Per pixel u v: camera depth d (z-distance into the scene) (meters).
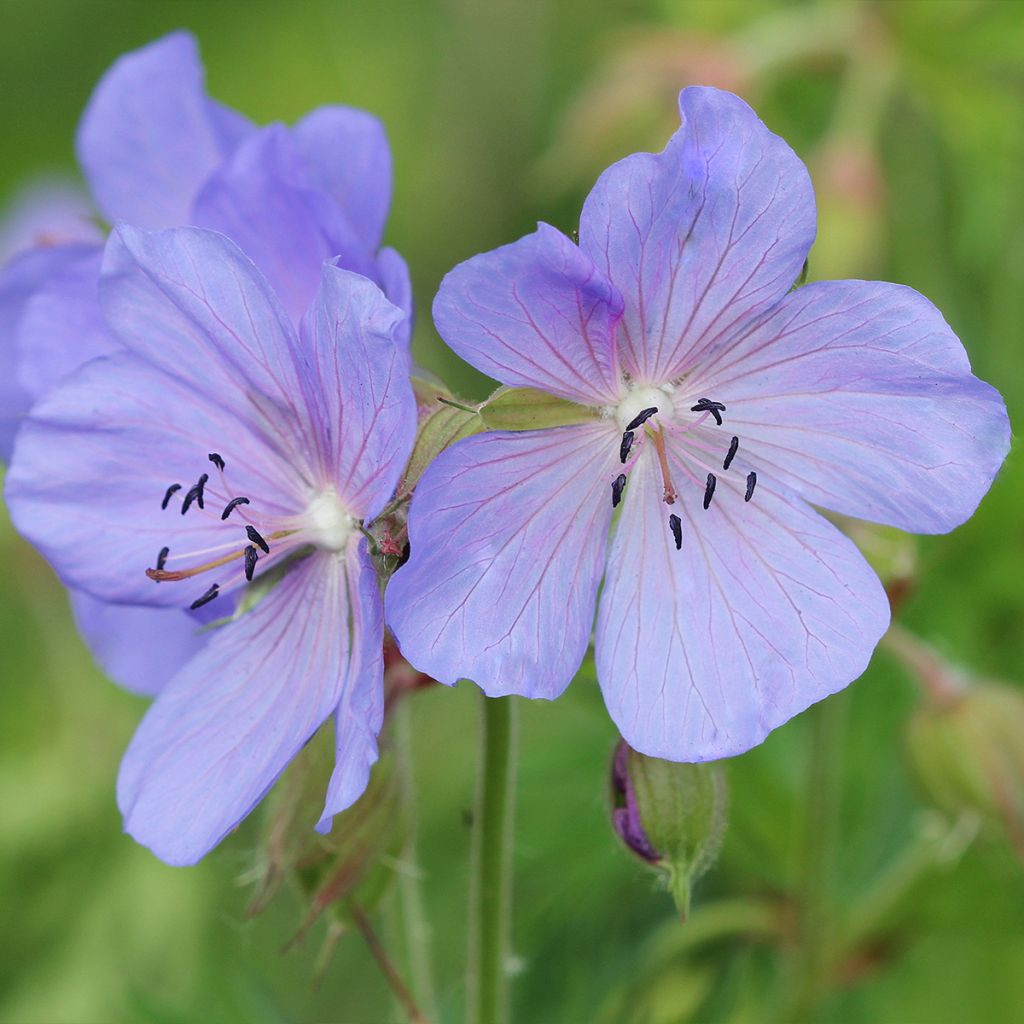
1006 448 0.24
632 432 0.25
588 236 0.25
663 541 0.25
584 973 0.32
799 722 0.31
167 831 0.25
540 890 0.32
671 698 0.25
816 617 0.25
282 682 0.25
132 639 0.27
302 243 0.26
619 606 0.25
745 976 0.31
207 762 0.25
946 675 0.29
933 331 0.24
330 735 0.26
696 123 0.24
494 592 0.25
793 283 0.25
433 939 0.33
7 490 0.26
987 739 0.29
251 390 0.25
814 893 0.30
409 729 0.27
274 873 0.26
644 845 0.26
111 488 0.26
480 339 0.25
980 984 0.33
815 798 0.29
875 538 0.27
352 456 0.25
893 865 0.32
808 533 0.25
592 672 0.26
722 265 0.25
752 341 0.25
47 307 0.27
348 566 0.25
